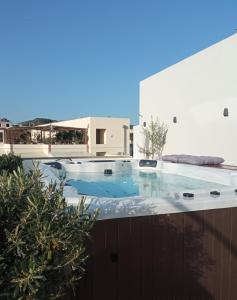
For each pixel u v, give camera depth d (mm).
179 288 2824
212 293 2971
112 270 2580
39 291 1422
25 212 1453
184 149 8625
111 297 2582
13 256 1408
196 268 2883
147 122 10648
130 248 2635
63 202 1624
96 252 2518
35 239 1419
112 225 2570
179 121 8844
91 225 1703
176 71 8922
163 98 9641
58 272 1504
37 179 1785
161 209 2736
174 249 2789
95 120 24719
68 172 7426
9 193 1557
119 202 2688
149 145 10453
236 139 6723
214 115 7391
